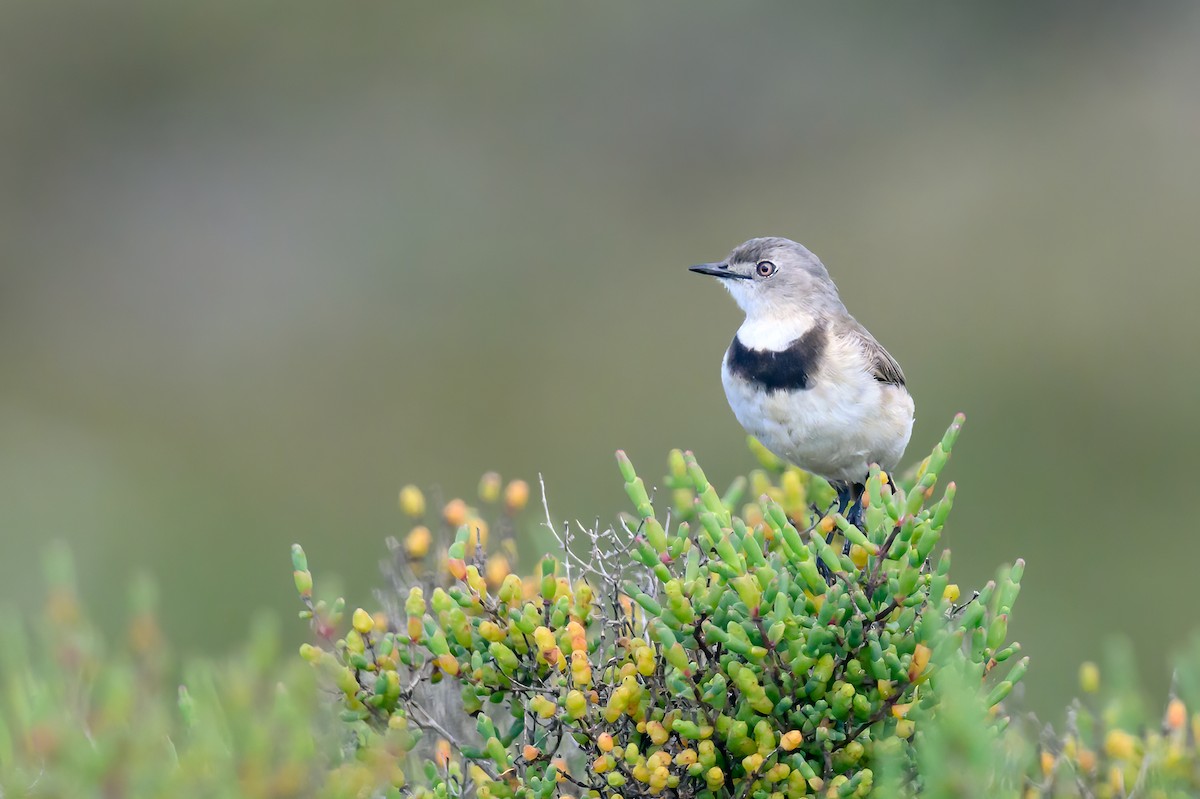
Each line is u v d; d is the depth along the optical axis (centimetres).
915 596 601
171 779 550
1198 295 2289
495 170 2753
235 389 2394
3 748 575
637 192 2753
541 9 2908
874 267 2520
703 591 614
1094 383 2198
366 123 2775
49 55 2703
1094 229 2456
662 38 2891
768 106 2827
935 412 2177
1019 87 2803
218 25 2753
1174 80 2731
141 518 2000
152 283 2614
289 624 1722
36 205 2662
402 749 622
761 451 920
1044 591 1759
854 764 608
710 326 2434
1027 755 595
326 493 2162
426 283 2573
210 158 2727
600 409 2275
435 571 719
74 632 635
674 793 615
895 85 2828
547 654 611
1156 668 1605
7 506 2000
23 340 2527
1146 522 1912
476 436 2264
